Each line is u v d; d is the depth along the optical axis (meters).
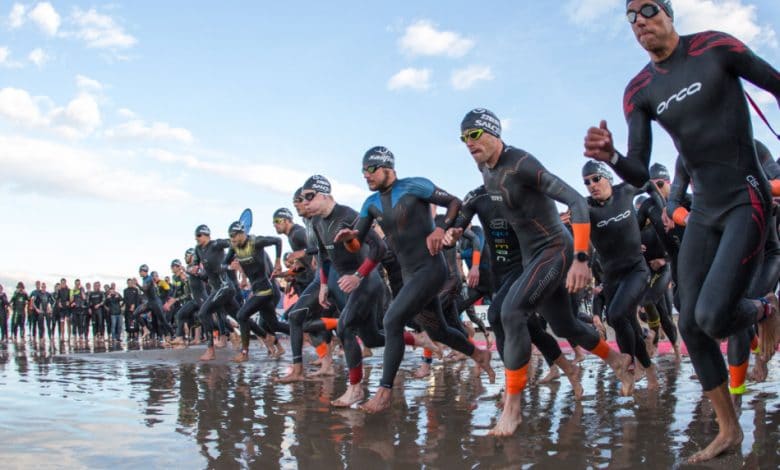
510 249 4.98
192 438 3.58
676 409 4.12
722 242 2.80
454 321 7.68
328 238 5.84
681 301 3.00
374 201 4.83
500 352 4.84
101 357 10.00
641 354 5.12
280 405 4.78
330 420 4.11
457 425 3.87
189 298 15.47
